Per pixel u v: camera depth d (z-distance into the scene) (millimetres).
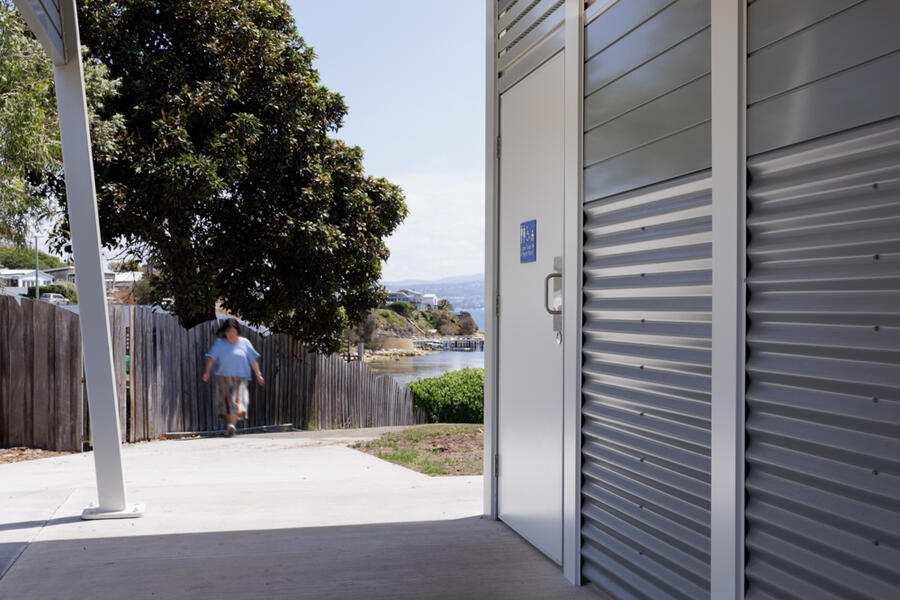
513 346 3912
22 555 3525
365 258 14531
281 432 10633
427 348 61094
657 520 2604
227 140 12492
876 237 1683
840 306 1768
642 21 2654
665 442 2555
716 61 2182
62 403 7863
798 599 1899
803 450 1892
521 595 3021
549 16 3506
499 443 4125
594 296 3059
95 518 4191
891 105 1620
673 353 2504
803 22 1859
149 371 9250
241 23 13242
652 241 2619
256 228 13914
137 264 13820
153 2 12820
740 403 2092
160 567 3352
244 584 3133
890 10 1621
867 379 1690
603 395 2943
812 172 1862
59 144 10461
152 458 7305
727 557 2156
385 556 3516
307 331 15570
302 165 13672
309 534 3891
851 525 1749
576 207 3150
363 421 13219
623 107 2791
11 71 9930
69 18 3898
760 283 2010
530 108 3717
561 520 3338
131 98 12578
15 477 6004
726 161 2141
